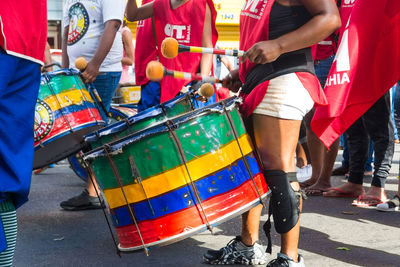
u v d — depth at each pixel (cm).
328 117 356
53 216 434
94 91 397
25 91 218
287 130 262
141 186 242
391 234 364
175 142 240
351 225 388
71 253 332
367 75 378
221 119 248
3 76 207
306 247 333
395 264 300
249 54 253
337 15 254
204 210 243
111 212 252
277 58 265
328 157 504
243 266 301
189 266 302
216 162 246
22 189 210
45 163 371
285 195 262
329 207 450
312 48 283
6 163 206
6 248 208
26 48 216
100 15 459
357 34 382
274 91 262
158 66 256
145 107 425
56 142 369
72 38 466
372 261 305
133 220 246
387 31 380
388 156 454
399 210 436
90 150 273
